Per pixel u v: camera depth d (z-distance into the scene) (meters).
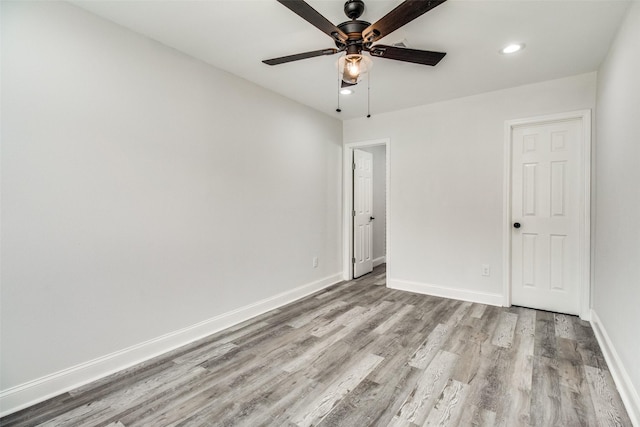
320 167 4.04
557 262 3.10
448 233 3.62
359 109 3.92
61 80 1.83
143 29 2.13
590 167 2.84
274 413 1.68
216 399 1.80
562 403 1.72
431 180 3.72
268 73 2.84
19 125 1.69
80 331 1.93
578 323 2.83
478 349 2.35
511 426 1.56
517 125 3.21
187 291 2.51
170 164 2.38
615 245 2.08
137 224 2.19
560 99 2.97
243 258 2.99
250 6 1.87
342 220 4.50
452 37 2.19
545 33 2.14
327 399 1.79
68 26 1.85
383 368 2.11
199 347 2.44
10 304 1.67
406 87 3.17
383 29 1.69
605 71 2.46
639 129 1.62
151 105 2.26
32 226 1.74
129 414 1.67
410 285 3.92
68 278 1.87
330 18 1.98
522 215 3.27
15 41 1.67
